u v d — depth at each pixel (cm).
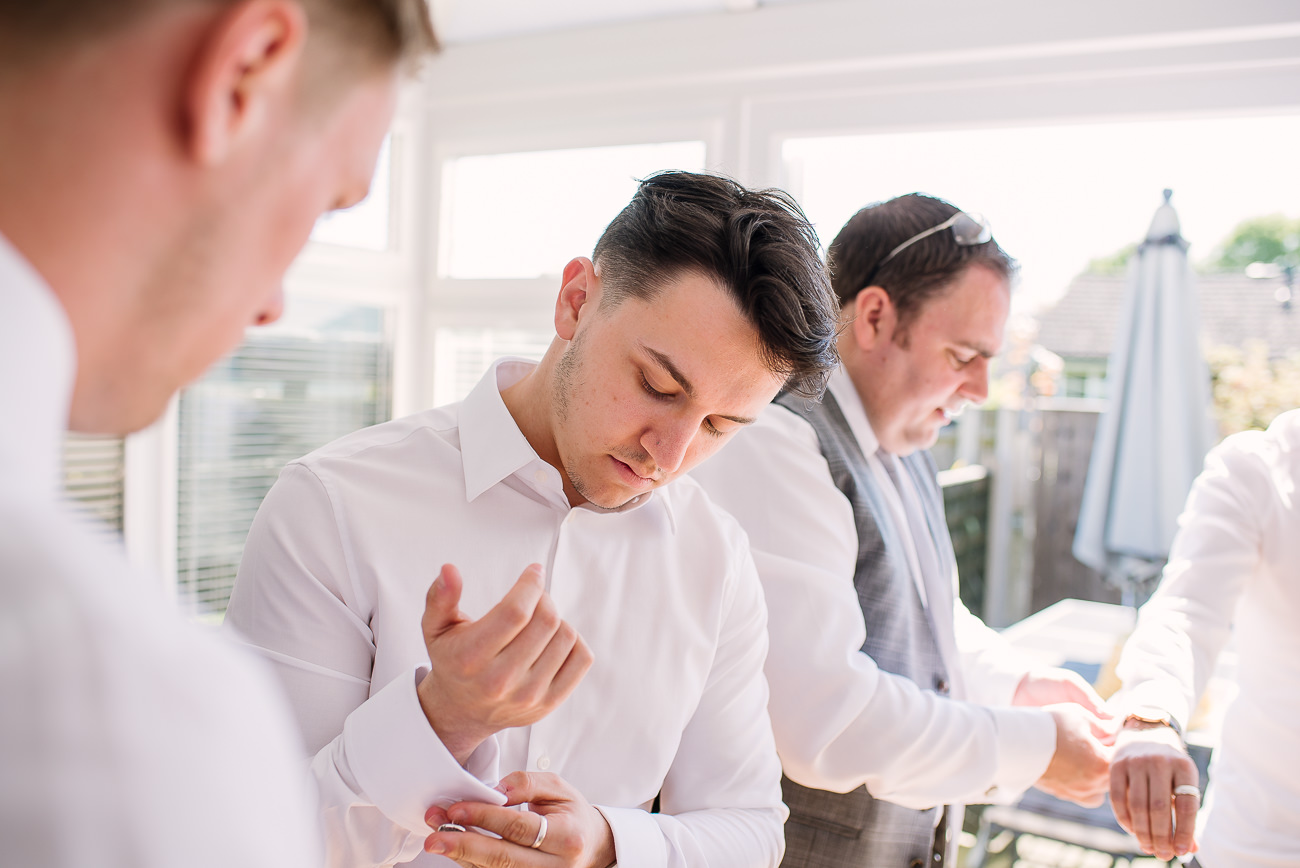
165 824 24
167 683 25
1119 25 218
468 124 303
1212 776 149
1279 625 137
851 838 131
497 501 97
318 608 88
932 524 161
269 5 32
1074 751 129
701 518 108
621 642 99
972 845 269
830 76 252
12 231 30
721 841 95
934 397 142
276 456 284
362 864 79
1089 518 337
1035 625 388
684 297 84
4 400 26
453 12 273
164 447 255
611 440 89
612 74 275
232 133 33
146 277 33
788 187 263
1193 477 316
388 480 95
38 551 24
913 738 121
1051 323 517
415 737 70
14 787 23
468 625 66
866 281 142
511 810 72
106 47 30
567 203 293
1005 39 229
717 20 261
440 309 313
